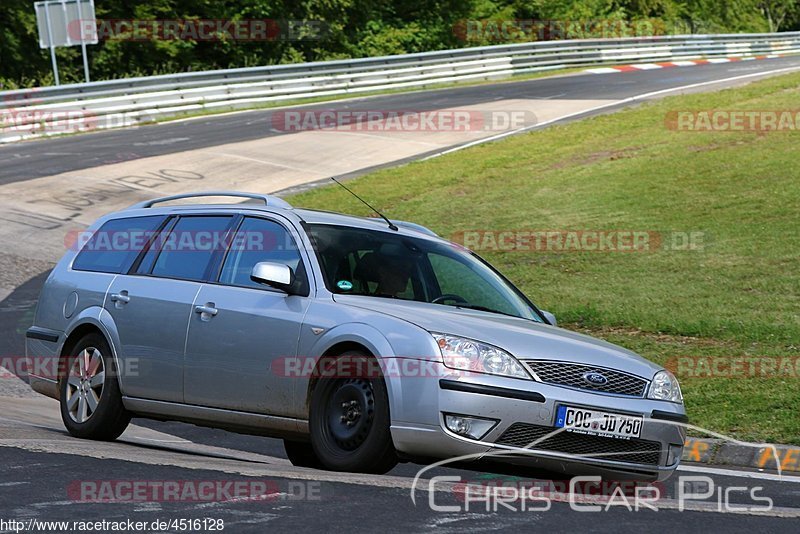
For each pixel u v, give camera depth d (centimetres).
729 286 4659
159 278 2552
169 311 2458
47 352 2756
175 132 10306
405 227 2670
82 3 11162
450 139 9462
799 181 6225
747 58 17888
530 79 14088
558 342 2177
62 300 2745
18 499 1677
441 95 12381
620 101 10844
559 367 2097
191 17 16675
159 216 2681
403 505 1748
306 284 2280
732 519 1838
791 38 19338
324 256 2323
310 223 2416
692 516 1842
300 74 12700
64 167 8412
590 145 8275
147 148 9294
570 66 15500
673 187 6531
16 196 7356
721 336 4025
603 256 5372
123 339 2545
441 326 2092
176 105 11594
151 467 2009
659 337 4106
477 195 7031
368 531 1549
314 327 2178
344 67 13062
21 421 2819
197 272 2483
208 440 2916
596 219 6091
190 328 2400
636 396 2152
